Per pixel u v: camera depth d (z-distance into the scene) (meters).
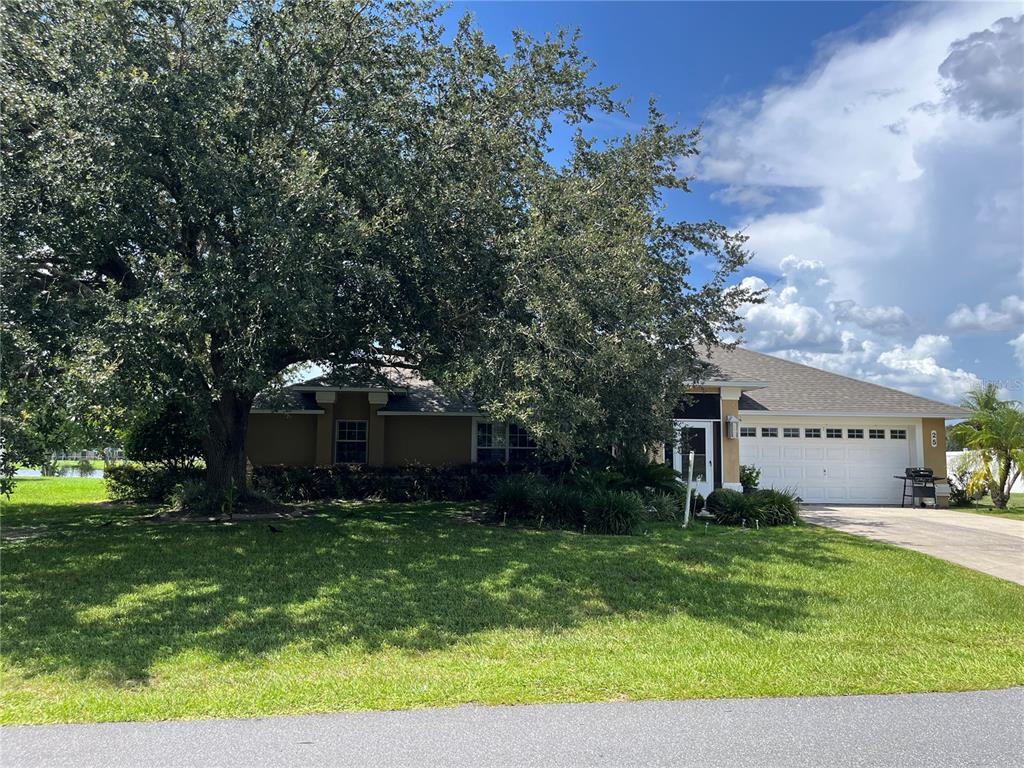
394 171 10.31
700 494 16.00
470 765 4.02
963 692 5.25
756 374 21.78
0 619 7.05
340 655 6.00
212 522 13.21
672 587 8.46
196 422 11.46
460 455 19.66
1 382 7.78
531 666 5.74
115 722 4.59
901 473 20.28
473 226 11.12
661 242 14.13
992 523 15.02
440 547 10.82
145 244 10.22
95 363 7.99
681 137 13.62
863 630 6.87
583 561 9.77
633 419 11.69
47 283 10.14
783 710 4.86
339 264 9.91
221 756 4.11
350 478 18.03
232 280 8.91
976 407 19.97
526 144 12.51
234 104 9.94
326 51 10.42
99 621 6.98
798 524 14.09
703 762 4.09
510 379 9.95
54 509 15.95
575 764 4.05
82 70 8.66
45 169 8.69
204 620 7.02
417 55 11.38
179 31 9.72
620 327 10.34
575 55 12.66
